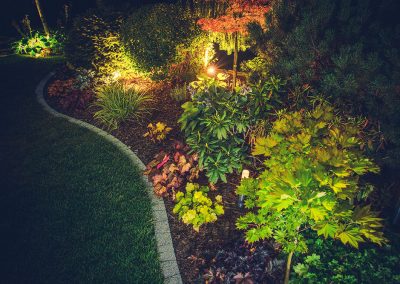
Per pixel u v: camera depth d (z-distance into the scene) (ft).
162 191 15.96
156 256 12.87
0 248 13.32
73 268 12.35
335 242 12.89
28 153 20.02
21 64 35.81
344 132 9.69
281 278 11.71
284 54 16.44
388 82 11.55
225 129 16.65
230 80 27.22
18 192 16.57
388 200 13.88
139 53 26.73
